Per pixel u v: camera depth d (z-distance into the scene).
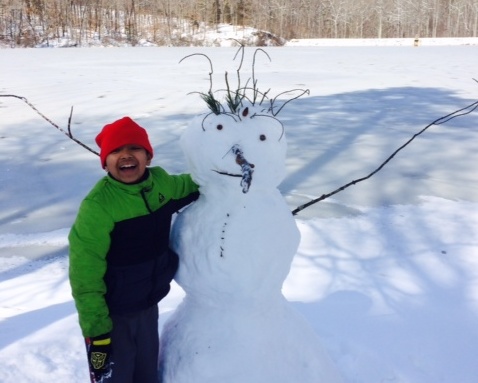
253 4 54.31
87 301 2.01
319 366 2.24
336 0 65.75
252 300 2.08
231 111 2.08
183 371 2.14
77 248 2.00
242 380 2.07
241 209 2.05
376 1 68.19
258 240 2.03
